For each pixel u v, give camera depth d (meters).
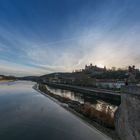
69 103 46.78
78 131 22.94
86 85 113.38
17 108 39.75
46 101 52.66
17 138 20.86
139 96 13.31
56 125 26.12
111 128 22.91
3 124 26.64
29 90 93.69
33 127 25.28
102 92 60.50
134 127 14.09
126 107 16.42
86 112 32.25
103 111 31.67
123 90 17.64
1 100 51.78
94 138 20.14
